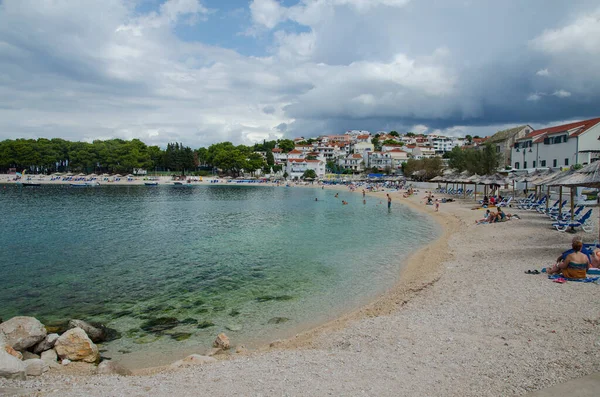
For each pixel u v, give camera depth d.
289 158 174.25
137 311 15.17
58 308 15.57
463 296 13.57
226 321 14.00
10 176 141.38
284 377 7.93
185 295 17.02
